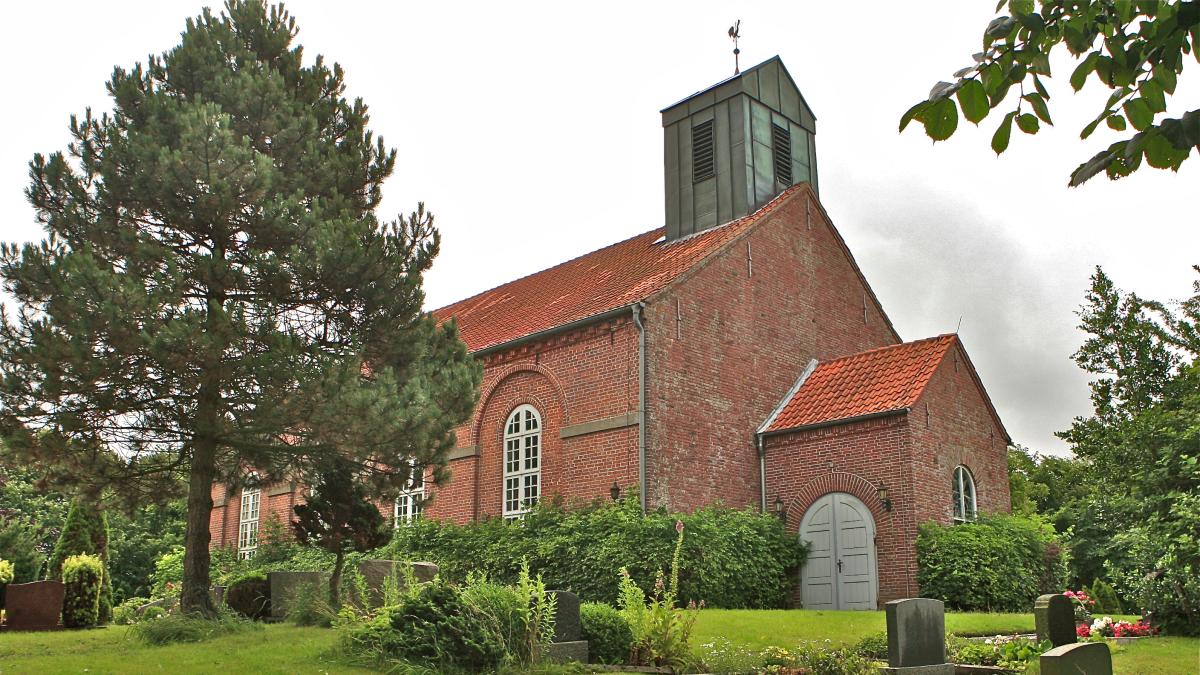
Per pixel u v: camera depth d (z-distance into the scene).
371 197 16.78
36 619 15.94
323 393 13.34
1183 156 3.84
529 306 27.17
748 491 22.31
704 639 13.25
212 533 34.09
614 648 11.76
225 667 9.91
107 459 14.61
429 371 15.59
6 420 13.05
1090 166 3.91
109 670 9.63
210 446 14.57
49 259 13.16
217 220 14.14
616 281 24.86
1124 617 18.58
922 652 11.24
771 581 20.44
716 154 26.16
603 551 19.14
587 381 21.89
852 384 22.56
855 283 27.42
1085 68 4.10
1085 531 27.67
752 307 23.83
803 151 27.56
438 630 10.48
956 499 21.30
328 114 16.77
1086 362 31.08
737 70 26.92
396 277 14.88
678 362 21.53
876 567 20.02
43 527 32.47
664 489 20.44
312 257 14.02
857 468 20.78
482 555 21.41
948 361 21.95
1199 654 11.73
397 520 25.59
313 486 16.53
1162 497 14.40
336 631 12.73
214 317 13.04
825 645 12.70
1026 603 19.62
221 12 16.77
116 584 33.47
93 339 12.64
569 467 21.80
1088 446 29.59
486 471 23.97
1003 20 3.98
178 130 14.03
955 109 4.02
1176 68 3.96
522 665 10.51
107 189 13.96
